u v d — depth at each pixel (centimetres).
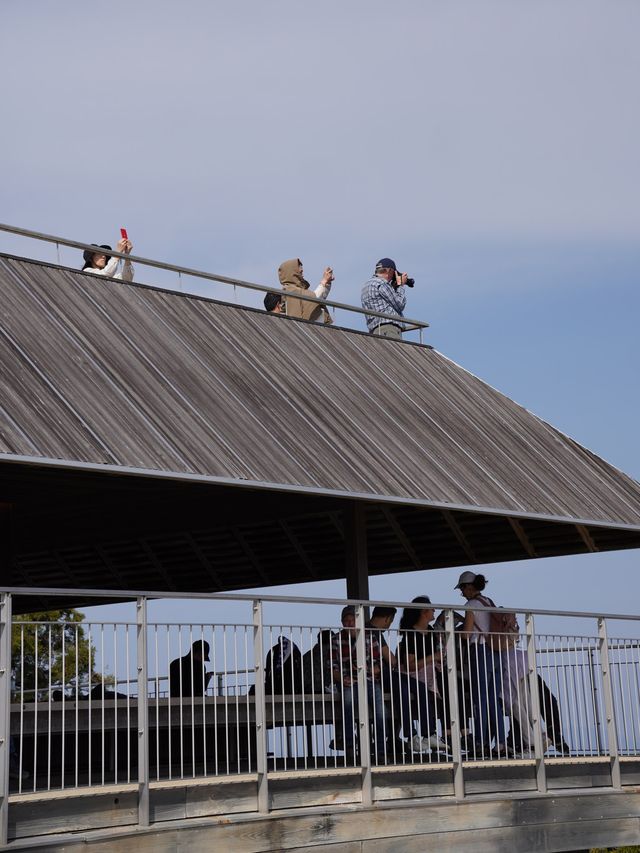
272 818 2320
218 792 2288
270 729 2788
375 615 2909
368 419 3184
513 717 2956
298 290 3784
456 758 2725
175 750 3119
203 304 3275
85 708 2120
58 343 2666
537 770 2934
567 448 3750
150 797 2164
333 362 3416
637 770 3228
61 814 2005
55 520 3766
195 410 2711
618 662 3200
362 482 2827
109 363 2702
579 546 3900
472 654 2934
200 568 4322
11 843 1883
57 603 4703
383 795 2592
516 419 3766
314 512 3519
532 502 3250
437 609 2738
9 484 3073
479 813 2738
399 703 2780
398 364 3672
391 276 3994
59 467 2247
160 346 2928
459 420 3525
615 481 3691
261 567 4238
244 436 2733
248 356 3150
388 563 4206
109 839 2008
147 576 4428
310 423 2964
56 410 2394
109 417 2478
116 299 3025
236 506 3634
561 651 3078
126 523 3844
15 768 2555
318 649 2803
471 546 4056
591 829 3009
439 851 2633
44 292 2848
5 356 2484
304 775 2414
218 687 2475
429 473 3080
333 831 2433
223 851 2219
